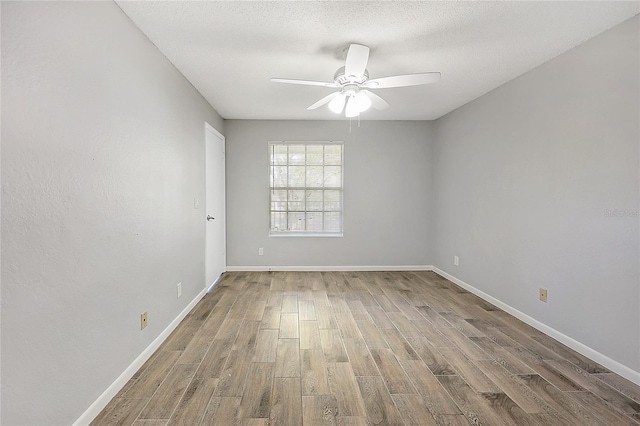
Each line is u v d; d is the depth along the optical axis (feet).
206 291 12.17
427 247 16.02
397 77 7.77
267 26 6.86
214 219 13.50
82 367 5.06
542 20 6.61
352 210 15.80
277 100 12.19
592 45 7.30
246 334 8.57
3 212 3.69
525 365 7.06
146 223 7.25
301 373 6.67
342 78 7.88
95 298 5.40
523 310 9.59
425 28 6.97
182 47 7.78
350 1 5.99
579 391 6.11
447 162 14.46
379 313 10.19
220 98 11.91
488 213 11.35
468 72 9.45
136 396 5.88
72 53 4.80
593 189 7.29
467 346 7.95
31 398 4.11
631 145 6.46
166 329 8.36
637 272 6.40
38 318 4.20
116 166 6.03
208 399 5.79
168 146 8.50
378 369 6.86
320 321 9.50
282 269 15.75
